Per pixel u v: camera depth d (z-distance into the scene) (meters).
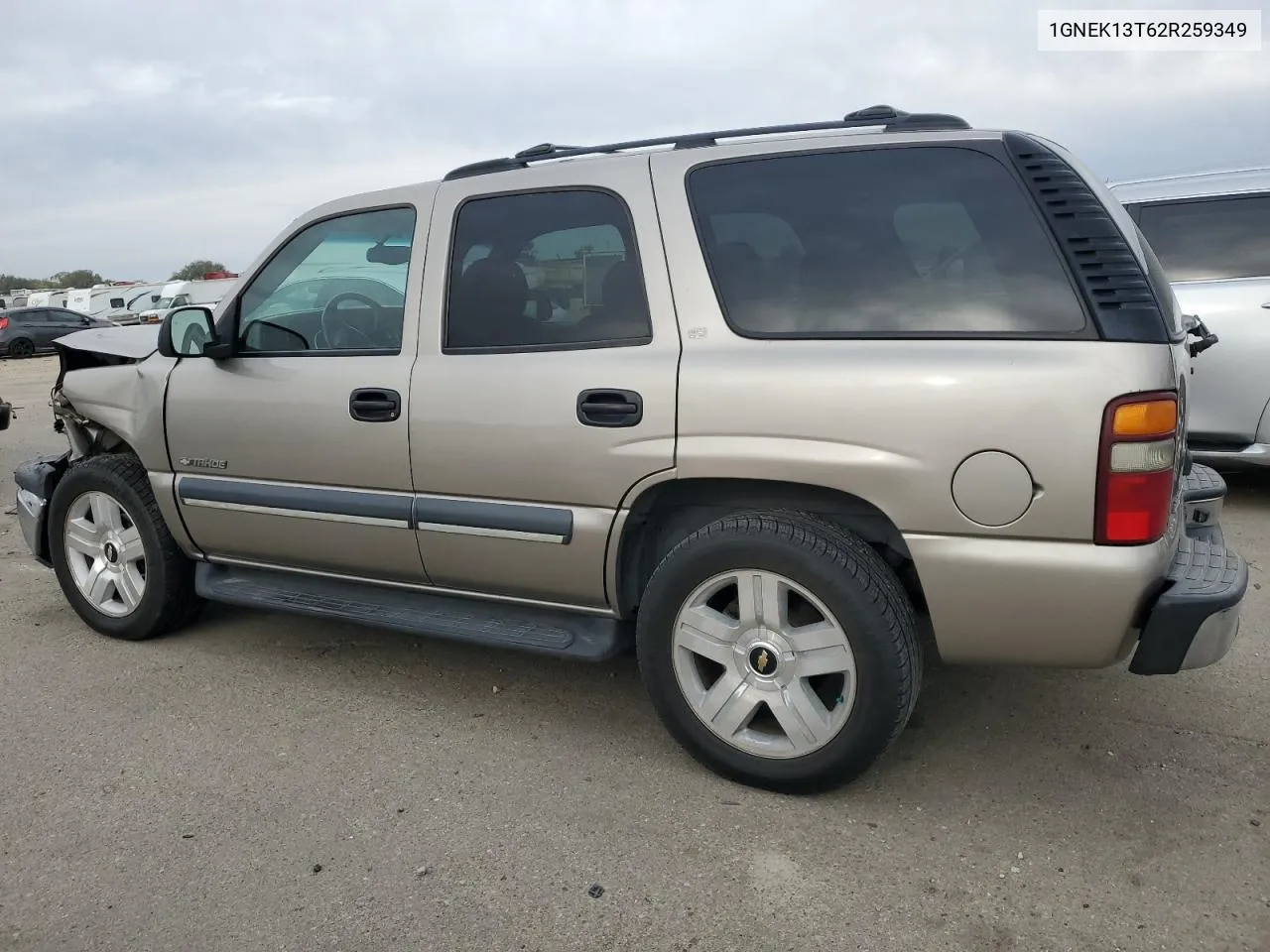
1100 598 2.45
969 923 2.33
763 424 2.69
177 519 3.91
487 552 3.21
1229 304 5.68
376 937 2.33
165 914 2.43
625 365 2.89
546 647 3.16
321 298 3.54
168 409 3.81
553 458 3.00
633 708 3.51
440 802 2.90
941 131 2.75
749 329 2.79
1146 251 2.85
